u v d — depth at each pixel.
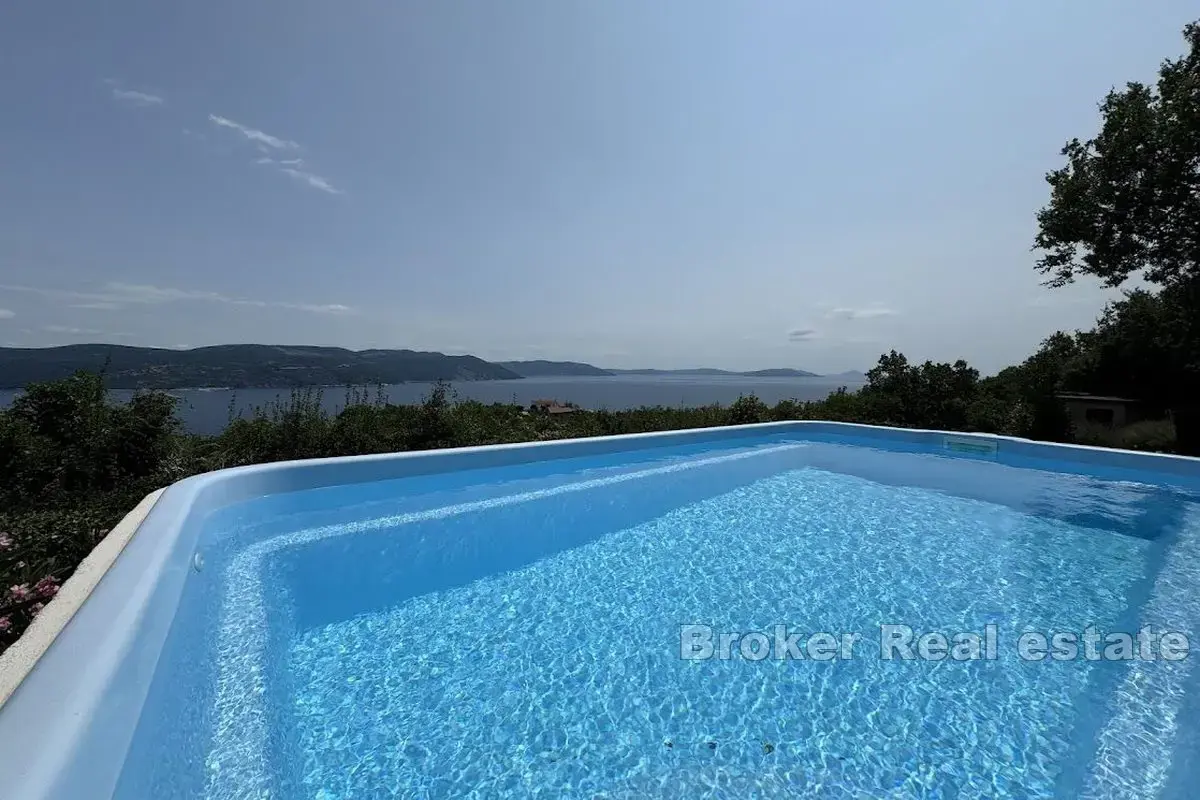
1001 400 11.59
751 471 6.16
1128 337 15.01
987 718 1.85
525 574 3.13
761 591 2.96
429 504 4.25
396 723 1.77
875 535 3.95
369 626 2.45
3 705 1.04
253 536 3.37
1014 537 3.91
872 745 1.71
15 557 2.48
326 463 4.06
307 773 1.53
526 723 1.80
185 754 1.52
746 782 1.54
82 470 4.22
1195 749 1.68
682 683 2.06
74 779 0.96
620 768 1.60
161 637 1.77
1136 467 5.79
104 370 5.13
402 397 6.80
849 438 8.16
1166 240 10.02
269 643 2.20
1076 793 1.49
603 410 9.81
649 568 3.27
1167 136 9.29
